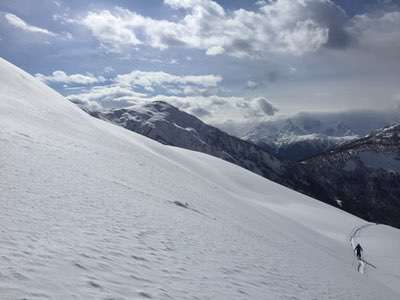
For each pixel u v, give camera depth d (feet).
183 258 46.57
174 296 32.89
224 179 252.01
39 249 34.09
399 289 113.80
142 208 68.39
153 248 46.55
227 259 54.44
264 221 136.46
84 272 31.91
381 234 229.25
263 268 56.95
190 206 93.15
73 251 36.19
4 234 35.32
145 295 30.99
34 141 95.55
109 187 76.54
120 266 36.11
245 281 46.26
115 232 48.19
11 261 29.71
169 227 61.46
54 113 162.50
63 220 46.11
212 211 103.45
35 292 25.93
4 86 165.68
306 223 211.61
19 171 64.34
